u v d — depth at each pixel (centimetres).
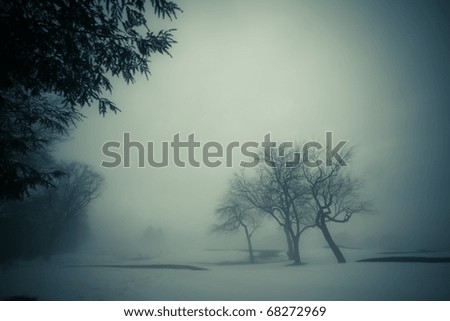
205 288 1427
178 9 701
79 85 750
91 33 689
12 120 984
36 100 977
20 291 1320
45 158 1828
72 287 1455
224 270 2455
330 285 1382
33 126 1377
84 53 741
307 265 2473
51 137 1534
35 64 666
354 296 1126
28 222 3469
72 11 620
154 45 727
